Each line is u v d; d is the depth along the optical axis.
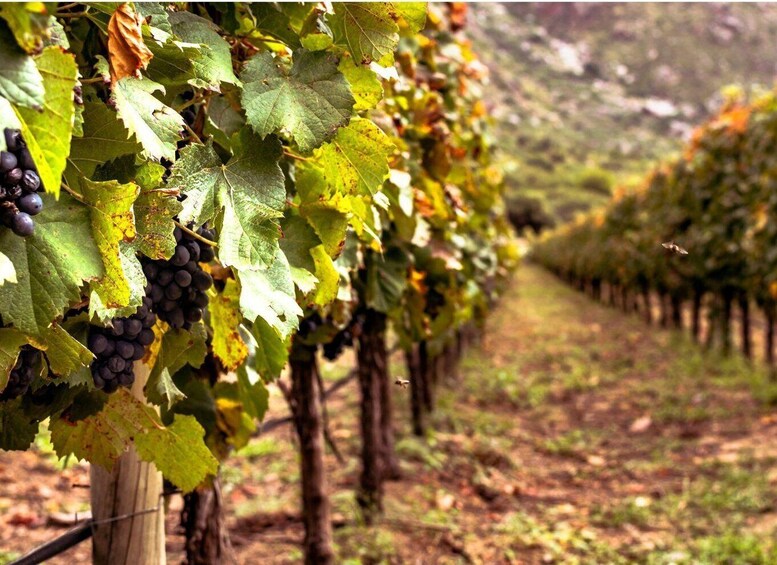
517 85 160.00
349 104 1.40
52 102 0.93
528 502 6.51
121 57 1.12
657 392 10.66
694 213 13.36
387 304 3.30
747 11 193.12
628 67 180.88
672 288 15.76
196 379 2.24
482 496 6.60
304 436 3.93
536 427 9.37
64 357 1.19
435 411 8.69
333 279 1.79
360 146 1.55
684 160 13.62
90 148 1.15
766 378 10.51
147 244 1.21
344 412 8.70
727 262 12.20
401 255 3.40
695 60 177.75
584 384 11.53
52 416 1.57
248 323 1.87
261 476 6.42
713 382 10.92
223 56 1.36
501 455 7.62
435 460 6.94
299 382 3.86
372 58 1.51
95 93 1.25
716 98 161.62
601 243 22.17
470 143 5.89
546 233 44.34
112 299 1.13
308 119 1.38
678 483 6.84
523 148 110.25
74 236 1.11
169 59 1.28
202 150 1.32
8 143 0.95
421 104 3.67
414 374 7.64
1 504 5.35
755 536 5.33
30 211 0.99
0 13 0.88
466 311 5.66
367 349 5.17
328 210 1.77
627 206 19.39
